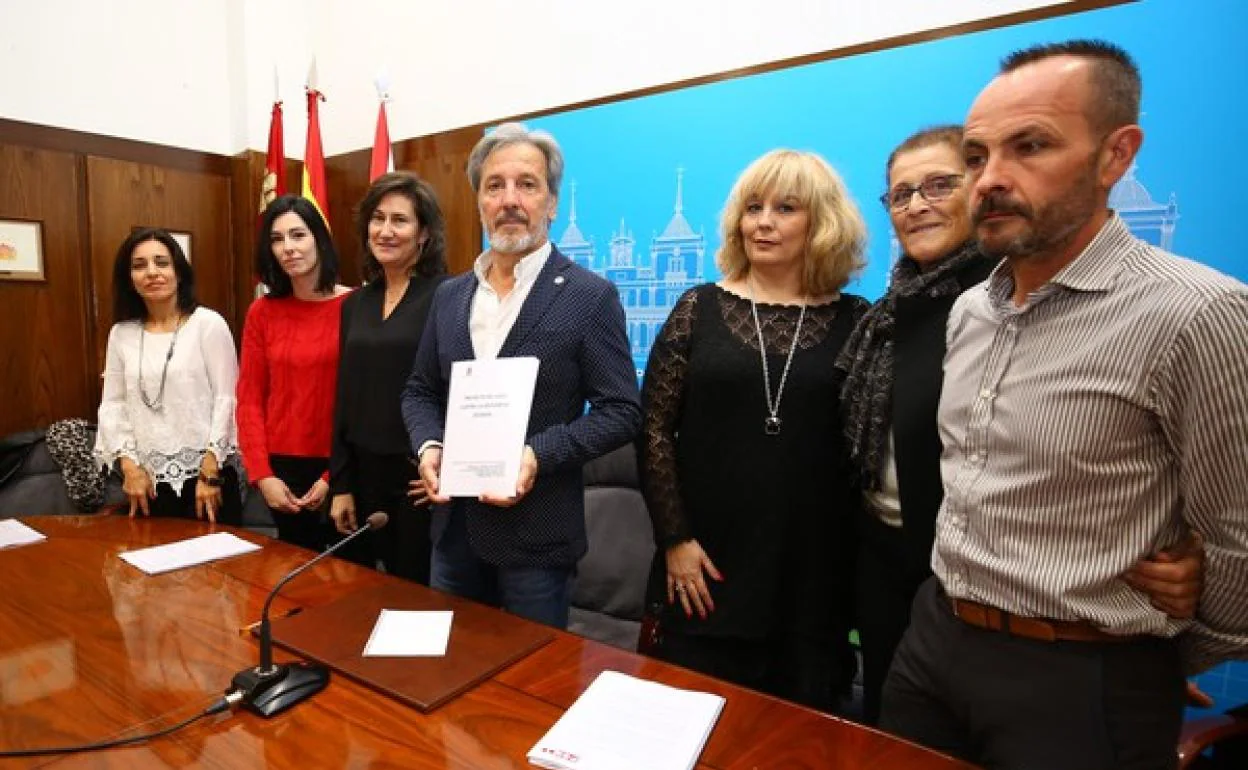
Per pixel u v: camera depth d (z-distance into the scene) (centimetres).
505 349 135
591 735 84
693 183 244
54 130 288
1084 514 86
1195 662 92
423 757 81
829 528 137
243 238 340
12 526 173
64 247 292
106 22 302
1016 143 84
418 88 324
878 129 207
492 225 139
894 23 206
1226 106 160
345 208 346
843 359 134
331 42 352
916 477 119
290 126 351
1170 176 168
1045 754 89
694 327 145
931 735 105
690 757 80
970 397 100
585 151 267
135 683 97
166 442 215
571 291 136
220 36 338
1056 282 88
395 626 114
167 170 321
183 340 219
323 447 204
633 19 260
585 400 143
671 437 147
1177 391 80
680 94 244
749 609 134
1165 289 81
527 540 133
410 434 145
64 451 271
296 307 207
